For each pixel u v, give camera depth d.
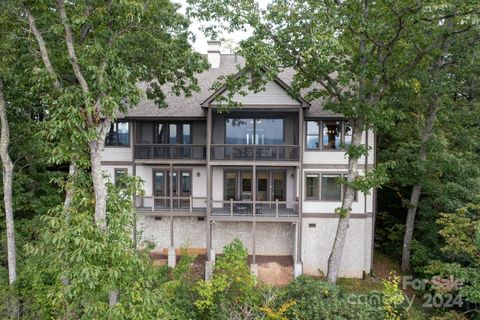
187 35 11.89
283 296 10.57
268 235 17.72
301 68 11.67
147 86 17.30
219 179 18.05
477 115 14.33
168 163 17.17
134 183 8.09
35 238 12.77
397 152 14.93
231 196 18.09
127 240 7.04
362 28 10.37
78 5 7.70
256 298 9.95
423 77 12.34
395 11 10.14
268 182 17.84
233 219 15.73
